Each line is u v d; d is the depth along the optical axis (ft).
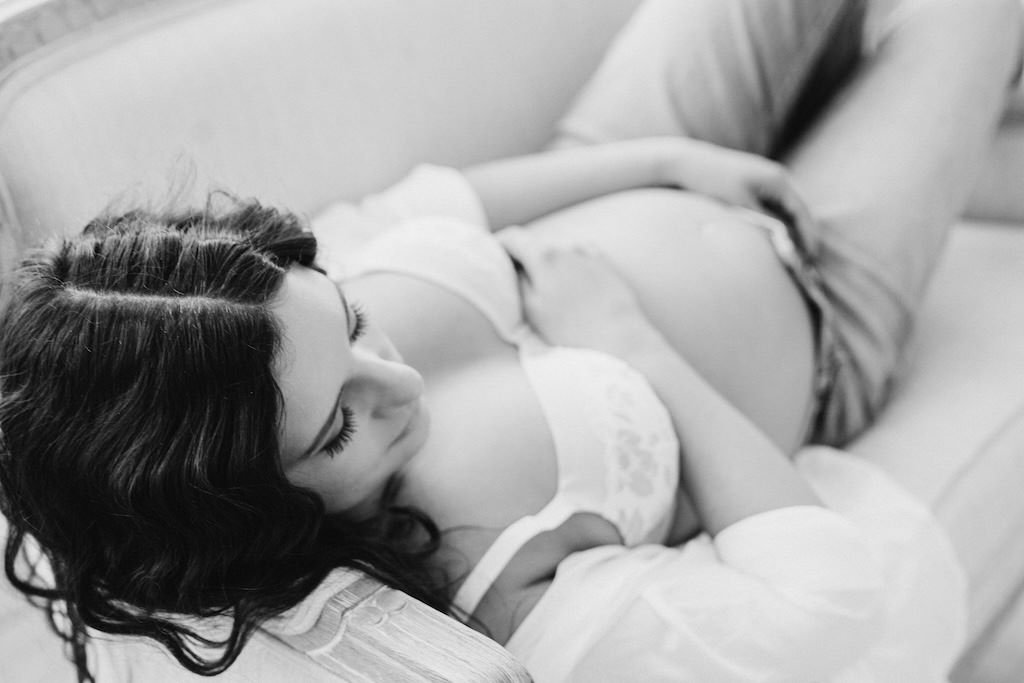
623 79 3.90
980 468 3.18
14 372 1.88
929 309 3.89
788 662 2.22
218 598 1.98
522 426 2.50
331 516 2.28
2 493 2.03
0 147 2.87
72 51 3.10
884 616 2.47
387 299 2.78
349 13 3.72
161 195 3.09
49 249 2.02
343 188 3.69
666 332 2.99
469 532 2.41
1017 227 4.31
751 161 3.37
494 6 4.17
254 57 3.44
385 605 1.97
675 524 2.78
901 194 3.40
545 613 2.30
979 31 3.52
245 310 1.82
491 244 2.98
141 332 1.77
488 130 4.21
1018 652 3.80
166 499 1.83
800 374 3.20
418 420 2.30
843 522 2.47
